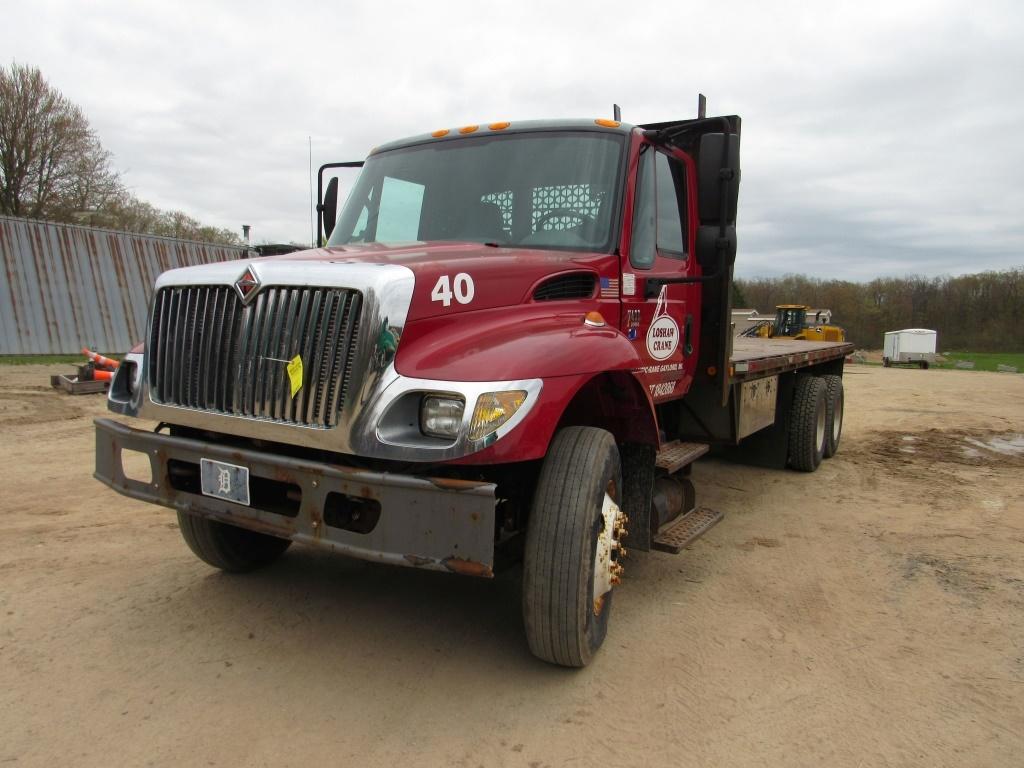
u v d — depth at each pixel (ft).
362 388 8.77
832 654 11.21
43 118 96.43
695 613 12.66
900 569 15.05
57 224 63.21
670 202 14.69
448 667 10.49
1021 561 15.57
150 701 9.42
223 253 73.41
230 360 9.86
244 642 11.12
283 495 10.55
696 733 9.01
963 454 28.71
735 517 18.92
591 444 10.00
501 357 9.06
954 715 9.55
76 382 39.17
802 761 8.50
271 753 8.39
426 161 13.98
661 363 14.32
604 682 10.18
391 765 8.23
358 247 12.14
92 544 15.37
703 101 14.58
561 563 9.53
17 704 9.29
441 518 8.45
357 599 12.83
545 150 13.15
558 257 11.50
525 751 8.56
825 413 25.68
